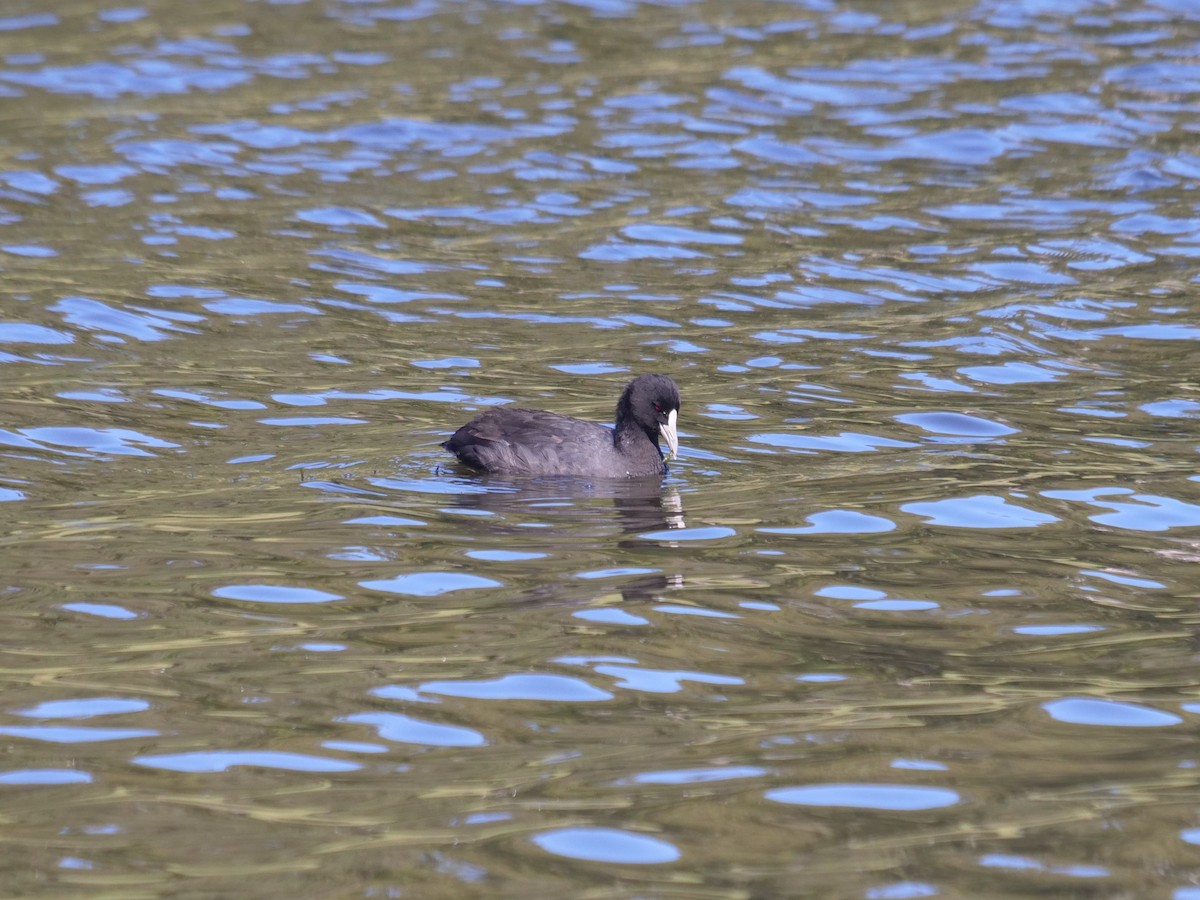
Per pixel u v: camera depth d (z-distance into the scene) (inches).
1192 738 929.5
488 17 3366.1
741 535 1270.9
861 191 2401.6
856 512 1326.3
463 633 1070.4
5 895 757.3
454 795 858.8
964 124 2684.5
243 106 2758.4
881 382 1706.4
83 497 1333.7
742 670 1021.2
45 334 1800.0
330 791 863.1
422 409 1599.4
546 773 884.0
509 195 2370.8
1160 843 808.9
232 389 1646.2
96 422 1530.5
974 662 1038.4
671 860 794.2
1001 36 3189.0
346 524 1277.1
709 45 3144.7
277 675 1003.9
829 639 1070.4
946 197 2378.2
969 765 896.3
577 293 2006.6
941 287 2033.7
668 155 2546.8
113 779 872.9
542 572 1185.4
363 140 2598.4
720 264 2114.9
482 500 1347.2
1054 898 759.1
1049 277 2066.9
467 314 1925.4
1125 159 2519.7
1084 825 828.6
